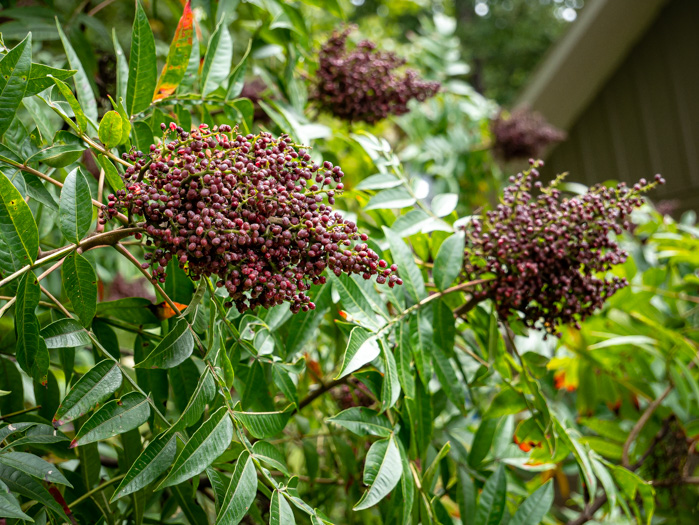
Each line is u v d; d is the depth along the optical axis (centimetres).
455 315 49
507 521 47
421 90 67
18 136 38
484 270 47
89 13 61
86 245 33
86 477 41
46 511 35
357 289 42
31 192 37
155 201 31
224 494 35
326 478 63
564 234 45
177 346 35
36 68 35
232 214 31
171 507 45
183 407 42
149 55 40
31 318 32
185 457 32
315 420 67
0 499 28
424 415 44
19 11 56
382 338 41
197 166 32
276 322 45
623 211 45
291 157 33
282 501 34
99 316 41
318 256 33
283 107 63
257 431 36
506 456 55
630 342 65
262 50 65
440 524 41
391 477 38
